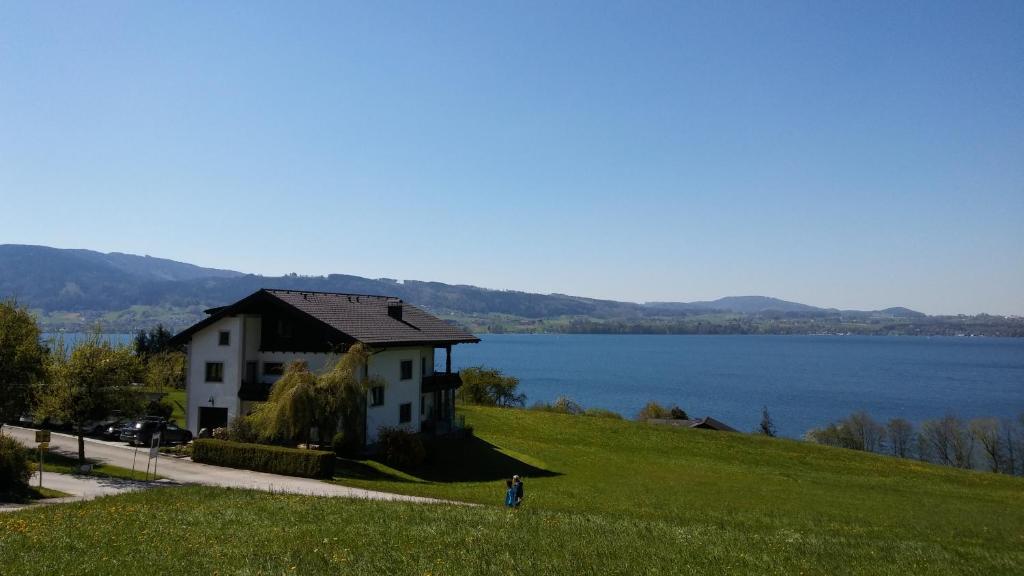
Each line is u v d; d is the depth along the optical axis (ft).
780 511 111.45
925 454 325.01
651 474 154.40
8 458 86.63
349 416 128.47
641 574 53.52
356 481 114.32
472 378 314.76
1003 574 64.85
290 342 150.41
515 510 82.89
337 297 166.91
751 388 643.45
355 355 131.54
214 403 151.84
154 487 96.63
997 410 497.05
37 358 113.09
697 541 69.00
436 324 181.47
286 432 124.88
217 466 123.44
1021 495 156.15
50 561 50.06
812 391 622.54
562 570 53.11
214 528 64.23
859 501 131.34
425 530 65.87
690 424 271.90
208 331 154.10
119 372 117.50
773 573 57.36
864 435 334.65
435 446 158.71
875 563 65.92
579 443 194.49
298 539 60.08
